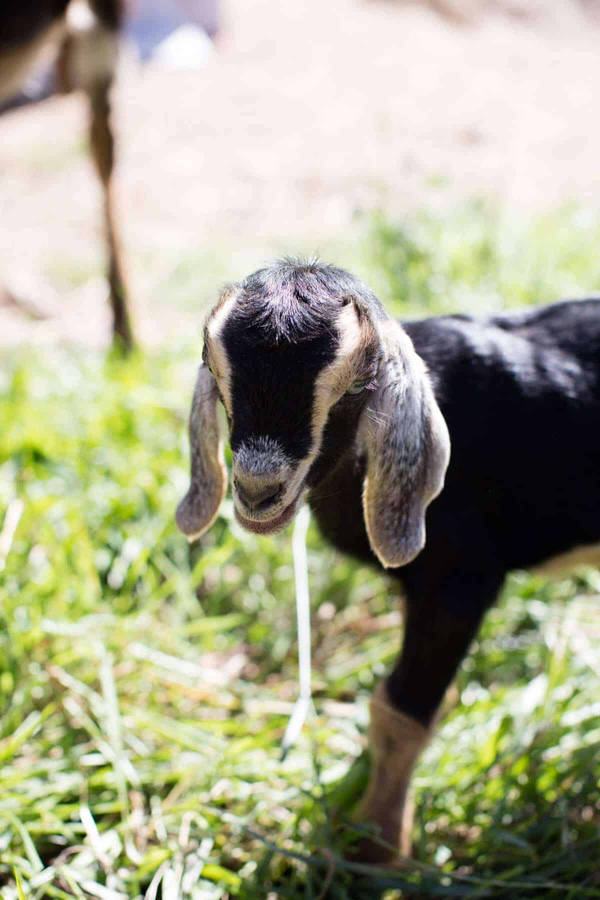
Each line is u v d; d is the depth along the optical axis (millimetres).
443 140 2648
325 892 1079
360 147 2605
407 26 3512
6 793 1127
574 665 1264
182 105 2842
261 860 1094
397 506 976
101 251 2201
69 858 1117
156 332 1868
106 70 1714
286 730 1167
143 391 1588
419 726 1094
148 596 1366
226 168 2525
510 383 1099
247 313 925
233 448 925
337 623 1365
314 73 3070
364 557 1130
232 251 2109
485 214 2092
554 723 1193
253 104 2855
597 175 2451
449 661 1095
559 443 1104
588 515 1122
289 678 1315
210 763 1168
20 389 1598
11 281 2041
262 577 1398
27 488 1440
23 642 1266
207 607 1392
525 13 3697
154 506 1446
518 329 1158
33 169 2549
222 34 3291
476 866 1110
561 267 1867
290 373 915
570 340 1142
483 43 3445
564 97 2977
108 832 1109
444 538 1082
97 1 1700
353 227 2152
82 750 1198
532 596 1365
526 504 1111
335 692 1281
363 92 2947
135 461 1484
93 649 1260
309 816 1130
